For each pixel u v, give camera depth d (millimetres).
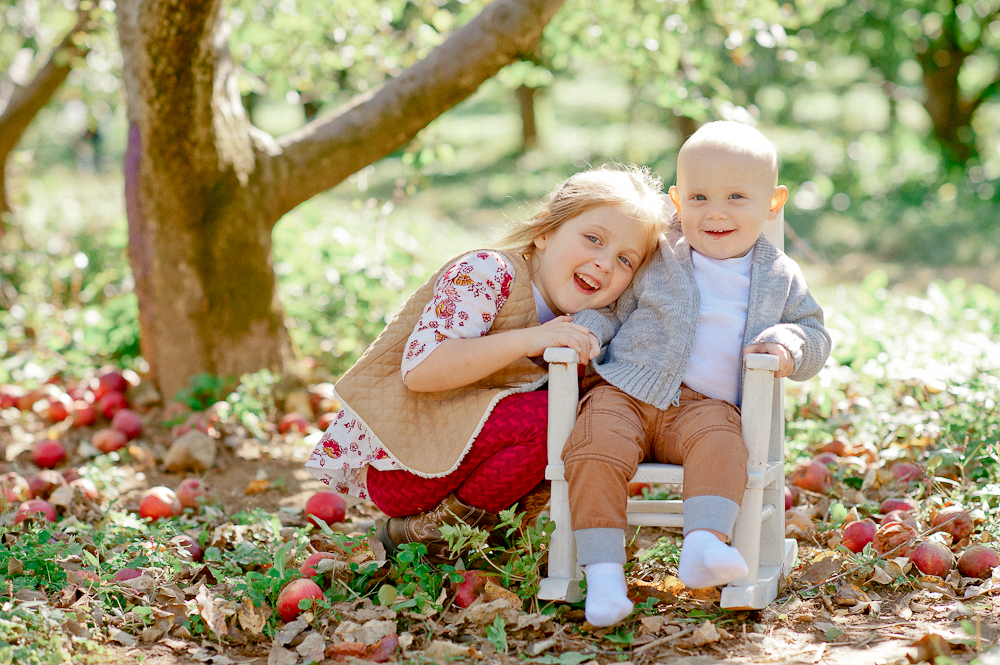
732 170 2664
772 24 6180
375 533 3008
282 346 5172
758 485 2551
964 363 4398
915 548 2922
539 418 2693
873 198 15227
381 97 4977
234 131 4773
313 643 2459
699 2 6500
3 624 2311
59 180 14742
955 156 16812
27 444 4730
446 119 29156
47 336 6387
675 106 5953
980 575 2848
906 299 5961
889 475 3699
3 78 9930
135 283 5023
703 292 2748
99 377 5176
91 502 3688
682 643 2480
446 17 6086
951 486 3559
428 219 13031
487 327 2715
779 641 2496
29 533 3006
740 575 2311
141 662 2371
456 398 2740
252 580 2676
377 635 2463
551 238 2846
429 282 2857
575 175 2891
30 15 8844
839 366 4863
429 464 2684
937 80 16719
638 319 2760
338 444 2863
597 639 2525
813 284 9391
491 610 2549
